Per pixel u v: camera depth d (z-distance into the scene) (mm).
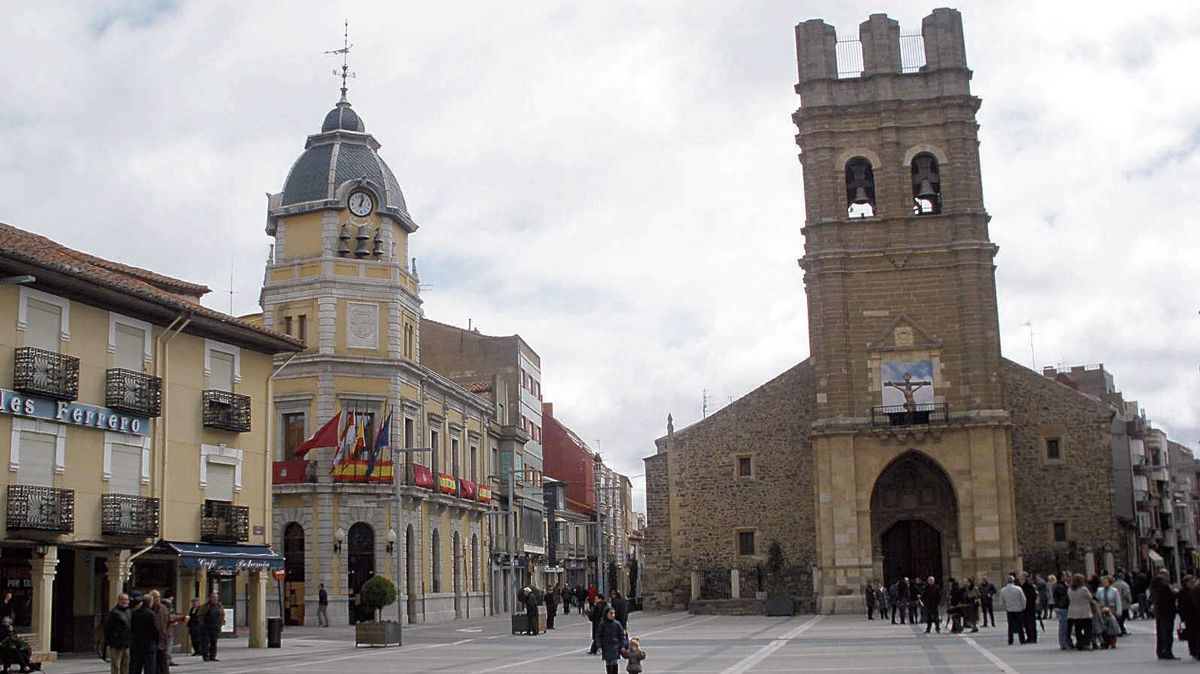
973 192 62000
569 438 115250
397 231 61969
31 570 33500
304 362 57312
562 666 29938
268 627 38969
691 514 64125
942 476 61500
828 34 64375
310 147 61969
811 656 31672
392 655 35188
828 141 63000
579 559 109562
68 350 34406
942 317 60906
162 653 25281
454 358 89000
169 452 38094
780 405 63812
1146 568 86875
